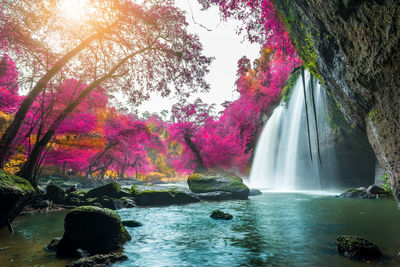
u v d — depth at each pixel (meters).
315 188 18.73
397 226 5.00
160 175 49.31
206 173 15.02
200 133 28.36
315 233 4.73
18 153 11.60
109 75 9.27
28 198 5.65
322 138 17.94
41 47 7.73
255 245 4.07
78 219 4.03
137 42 9.57
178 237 4.80
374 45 2.78
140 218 7.10
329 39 4.16
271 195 13.87
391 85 2.86
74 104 8.43
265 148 25.86
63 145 12.40
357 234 4.47
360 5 2.70
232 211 8.11
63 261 3.37
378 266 2.85
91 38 8.38
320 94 18.23
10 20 6.96
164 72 10.73
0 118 15.95
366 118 4.55
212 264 3.24
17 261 3.36
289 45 7.68
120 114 22.50
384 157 3.68
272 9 6.79
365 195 10.87
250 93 32.84
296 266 3.03
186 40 9.95
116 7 7.75
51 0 6.61
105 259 3.30
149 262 3.36
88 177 24.33
